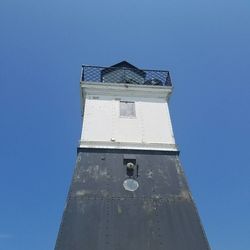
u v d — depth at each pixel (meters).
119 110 14.79
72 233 9.74
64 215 10.25
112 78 16.83
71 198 10.86
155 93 15.77
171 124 14.45
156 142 13.60
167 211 10.77
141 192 11.39
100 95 15.34
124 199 11.05
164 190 11.57
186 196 11.41
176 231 10.15
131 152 13.05
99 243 9.56
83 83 15.48
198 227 10.34
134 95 15.59
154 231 10.07
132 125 14.17
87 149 12.94
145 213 10.63
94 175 11.85
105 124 14.06
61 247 9.36
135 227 10.13
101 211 10.54
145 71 17.20
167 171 12.40
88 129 13.75
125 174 12.03
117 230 9.98
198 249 9.73
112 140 13.42
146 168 12.40
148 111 14.93
